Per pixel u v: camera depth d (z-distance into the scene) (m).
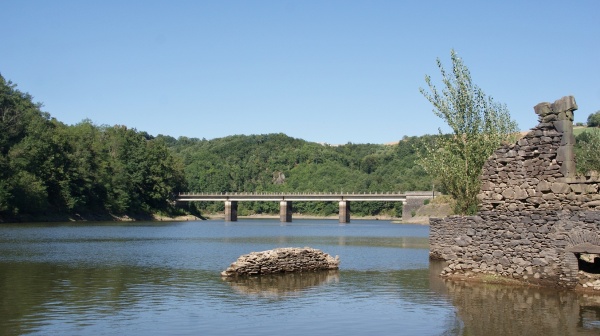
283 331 16.95
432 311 19.81
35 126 112.62
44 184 109.25
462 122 35.41
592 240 21.23
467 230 25.53
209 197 156.62
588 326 17.14
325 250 48.97
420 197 136.00
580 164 46.81
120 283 26.59
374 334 16.66
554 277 22.25
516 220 23.58
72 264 35.25
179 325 17.66
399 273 30.66
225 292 24.02
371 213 179.88
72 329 17.05
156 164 148.50
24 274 29.81
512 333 16.53
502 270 24.03
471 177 34.94
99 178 126.38
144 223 120.94
